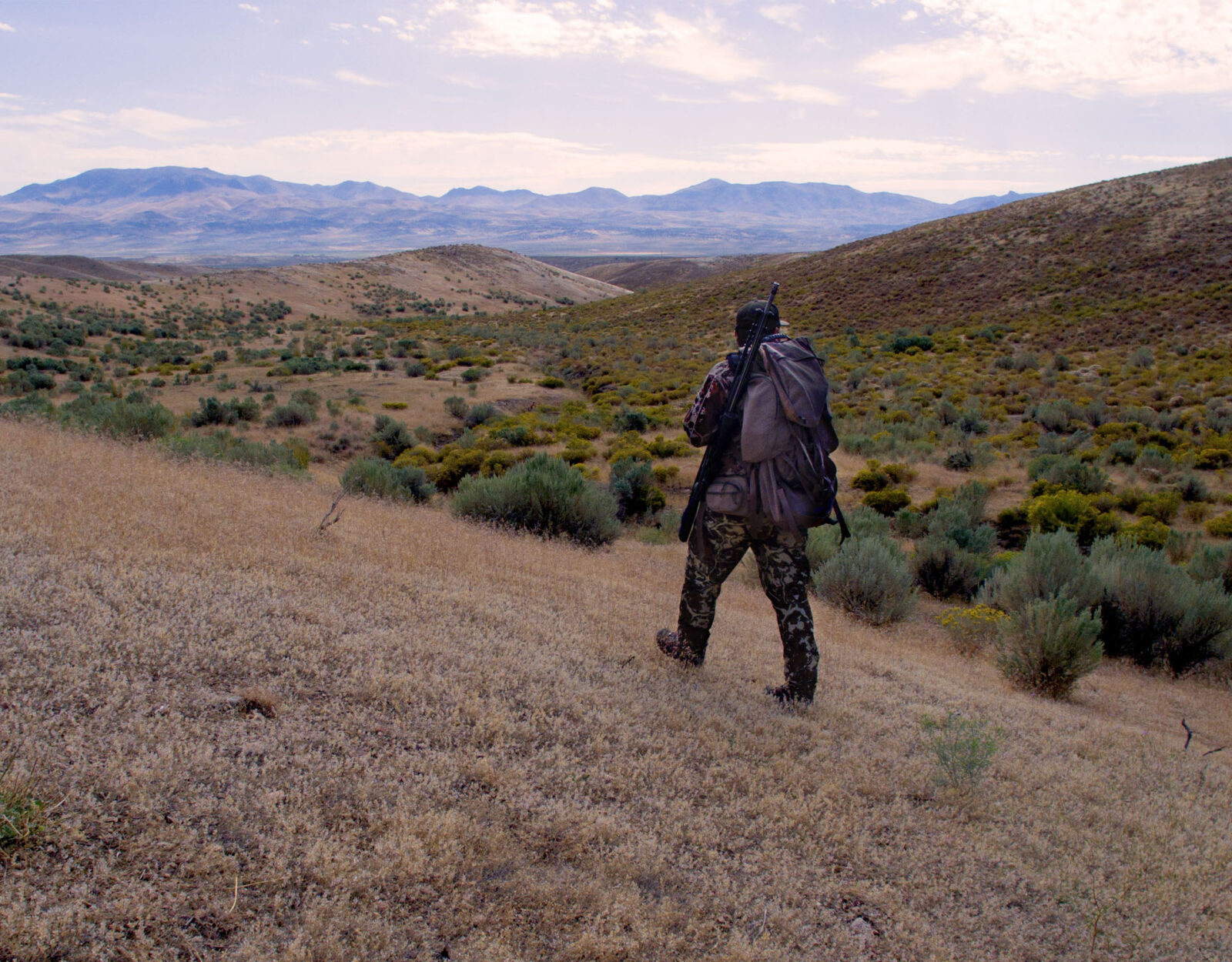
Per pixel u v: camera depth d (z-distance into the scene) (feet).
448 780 8.84
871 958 7.47
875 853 9.37
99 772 7.32
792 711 13.98
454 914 6.84
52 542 13.30
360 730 9.61
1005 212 273.95
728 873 8.46
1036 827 11.07
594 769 10.02
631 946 6.81
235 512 20.03
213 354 181.68
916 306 215.92
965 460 77.20
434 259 579.48
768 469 12.51
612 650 15.31
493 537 30.81
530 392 139.13
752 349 12.59
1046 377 126.00
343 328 291.99
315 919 6.23
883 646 26.04
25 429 30.09
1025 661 24.09
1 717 7.82
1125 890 9.37
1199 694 29.37
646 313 288.71
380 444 94.43
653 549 45.11
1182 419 93.71
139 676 9.40
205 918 6.11
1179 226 206.28
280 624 12.18
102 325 234.99
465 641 13.61
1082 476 67.56
